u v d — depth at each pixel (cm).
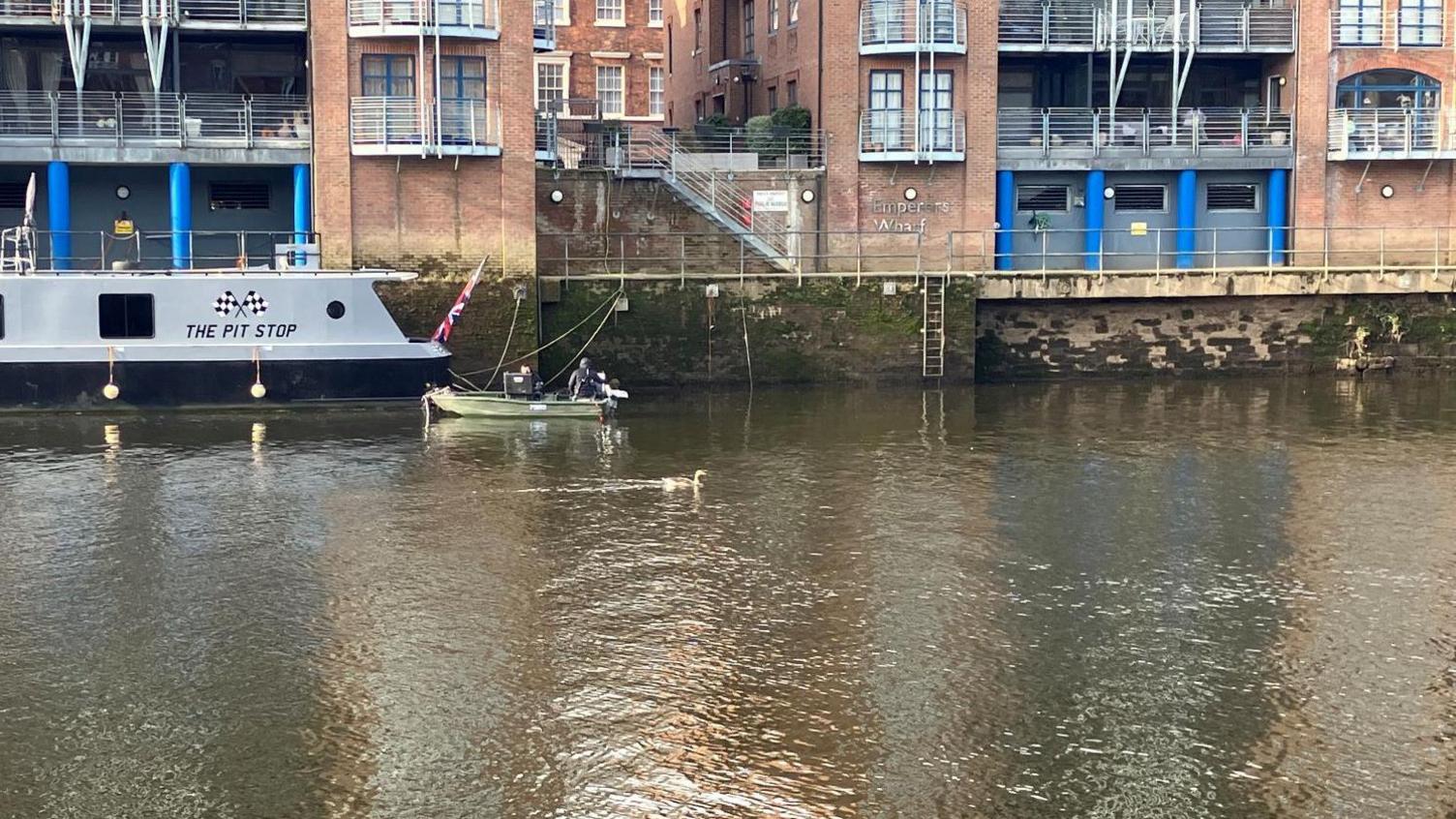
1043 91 4388
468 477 2636
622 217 3925
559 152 4153
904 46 3991
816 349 3738
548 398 3291
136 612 1902
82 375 3172
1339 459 2859
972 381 3819
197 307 3206
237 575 2055
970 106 4069
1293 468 2777
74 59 3472
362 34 3394
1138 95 4409
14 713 1587
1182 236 4231
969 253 4109
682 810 1384
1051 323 3934
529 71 3494
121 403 3194
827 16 4072
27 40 3734
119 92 3762
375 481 2600
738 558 2148
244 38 3731
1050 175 4228
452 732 1542
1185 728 1559
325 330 3259
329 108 3416
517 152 3488
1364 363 4000
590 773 1455
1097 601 1962
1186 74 4131
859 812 1383
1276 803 1402
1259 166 4188
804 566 2109
